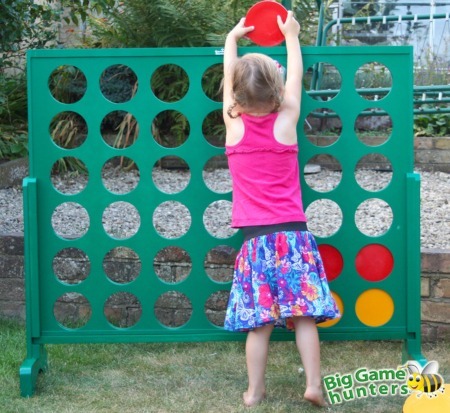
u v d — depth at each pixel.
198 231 3.41
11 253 4.27
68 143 7.05
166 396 3.26
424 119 7.43
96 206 3.41
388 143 3.36
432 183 6.32
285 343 3.96
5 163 6.41
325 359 3.73
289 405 3.14
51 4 8.17
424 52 8.52
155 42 7.29
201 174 3.39
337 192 3.38
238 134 3.14
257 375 3.14
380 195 3.38
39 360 3.48
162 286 3.43
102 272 3.42
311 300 3.00
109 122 7.55
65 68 7.24
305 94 3.36
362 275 3.41
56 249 3.41
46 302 3.41
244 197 3.13
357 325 3.41
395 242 3.38
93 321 3.43
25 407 3.13
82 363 3.69
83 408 3.13
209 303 4.11
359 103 3.35
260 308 3.01
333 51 3.33
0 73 7.24
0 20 6.21
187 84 7.07
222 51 3.33
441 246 4.51
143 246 3.42
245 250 3.09
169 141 7.18
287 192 3.12
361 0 9.42
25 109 7.42
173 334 3.43
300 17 7.62
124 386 3.39
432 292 3.93
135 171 7.03
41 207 3.39
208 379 3.47
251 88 3.06
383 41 8.77
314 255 3.09
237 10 7.26
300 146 3.38
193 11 7.04
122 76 7.60
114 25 7.66
